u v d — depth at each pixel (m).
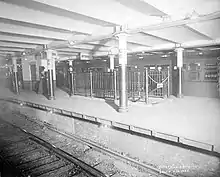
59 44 10.19
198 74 12.02
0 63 19.56
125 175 4.50
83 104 10.34
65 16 6.64
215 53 11.01
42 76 15.53
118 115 7.43
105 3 5.52
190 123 6.15
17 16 5.80
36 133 7.99
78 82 18.38
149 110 8.34
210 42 9.28
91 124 7.28
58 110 9.01
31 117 10.55
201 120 6.53
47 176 4.47
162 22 6.04
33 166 4.98
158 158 5.23
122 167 4.83
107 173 4.60
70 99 12.49
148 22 6.35
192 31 7.99
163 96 11.26
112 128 6.50
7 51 14.23
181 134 5.07
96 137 7.03
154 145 5.38
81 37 8.78
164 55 12.89
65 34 9.16
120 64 7.59
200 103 9.91
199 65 11.90
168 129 5.52
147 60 13.75
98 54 14.35
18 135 7.60
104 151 5.62
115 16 6.35
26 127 8.93
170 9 5.40
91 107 9.32
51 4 4.65
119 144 6.23
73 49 12.93
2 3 5.43
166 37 8.54
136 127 5.81
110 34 7.46
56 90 17.78
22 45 11.45
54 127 8.47
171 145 5.03
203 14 5.51
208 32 7.83
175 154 4.95
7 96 14.59
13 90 17.42
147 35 8.88
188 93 12.57
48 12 6.21
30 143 6.63
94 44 11.09
